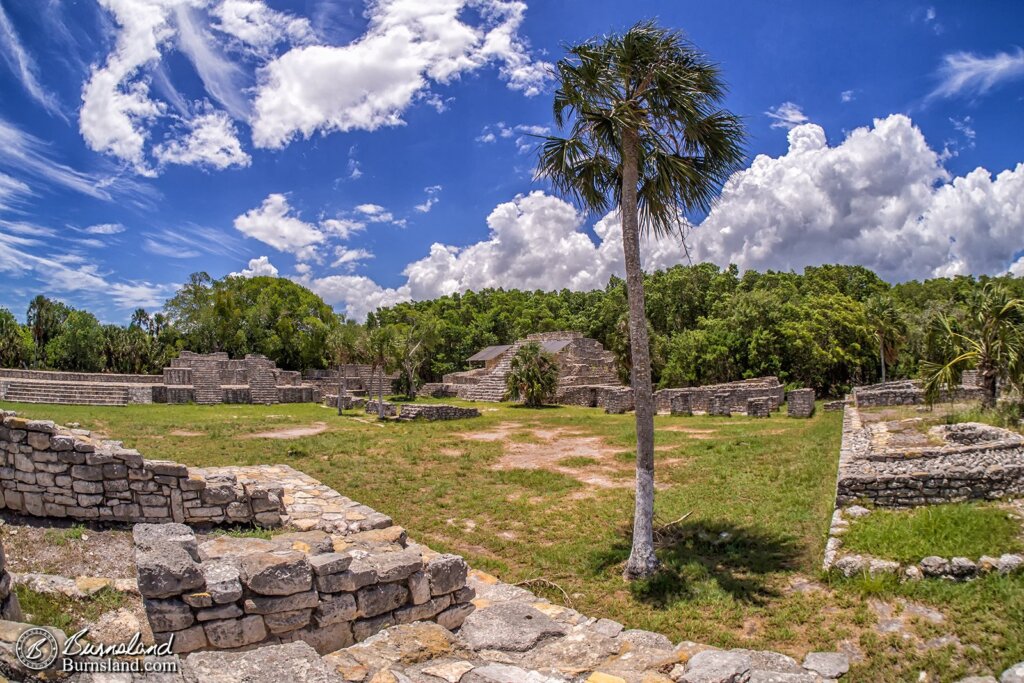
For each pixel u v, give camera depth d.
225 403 41.94
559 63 9.59
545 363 45.44
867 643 6.63
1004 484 10.12
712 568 9.29
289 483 11.54
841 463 13.16
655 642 5.16
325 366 68.31
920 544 8.45
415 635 4.48
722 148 9.92
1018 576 7.44
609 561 9.80
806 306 51.00
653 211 10.81
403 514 12.70
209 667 3.45
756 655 4.76
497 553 10.35
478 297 110.88
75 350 53.69
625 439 23.47
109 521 8.36
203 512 8.78
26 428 8.28
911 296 86.44
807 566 8.99
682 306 74.31
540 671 4.33
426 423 30.64
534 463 18.66
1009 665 5.86
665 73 9.12
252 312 67.44
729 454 18.86
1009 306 19.03
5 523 7.85
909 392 28.16
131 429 22.22
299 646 3.81
